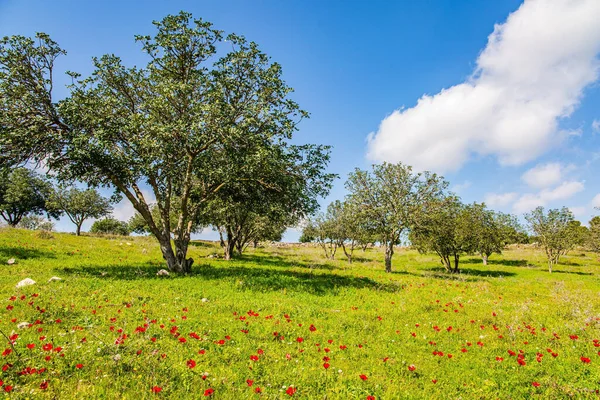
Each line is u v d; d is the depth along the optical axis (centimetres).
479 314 1318
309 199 2227
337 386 662
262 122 1959
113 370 623
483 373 781
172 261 1981
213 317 1048
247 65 2045
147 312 1027
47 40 1766
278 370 711
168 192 2105
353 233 4459
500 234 4834
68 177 1867
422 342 977
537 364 834
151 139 1809
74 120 1744
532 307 1516
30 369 575
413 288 1898
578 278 3559
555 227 4394
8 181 5909
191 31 2027
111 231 8425
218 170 2022
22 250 2184
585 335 1062
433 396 661
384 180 3291
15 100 1723
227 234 3406
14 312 910
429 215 3138
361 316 1202
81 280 1439
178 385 608
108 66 1953
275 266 2789
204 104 1806
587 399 661
